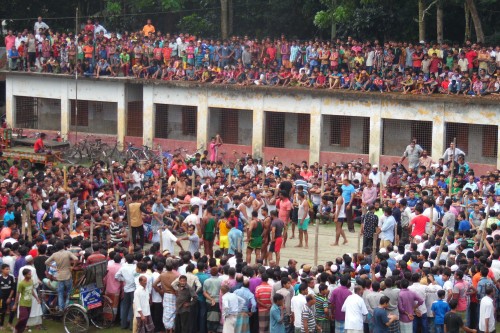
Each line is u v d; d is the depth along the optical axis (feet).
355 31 165.89
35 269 83.41
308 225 120.67
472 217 106.52
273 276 80.23
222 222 99.86
